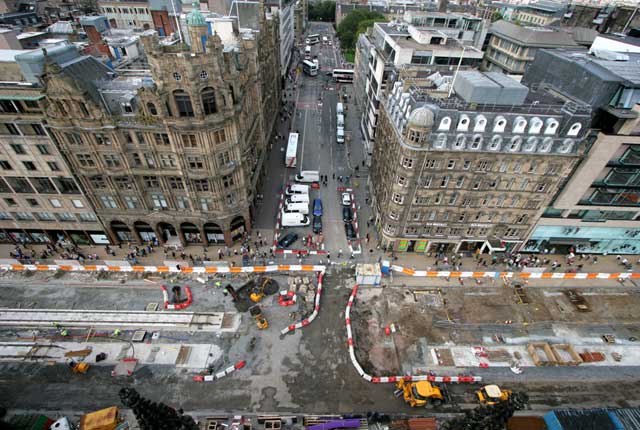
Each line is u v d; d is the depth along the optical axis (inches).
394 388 1769.2
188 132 1939.0
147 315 2068.2
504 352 1948.8
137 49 3021.7
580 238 2554.1
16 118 1902.1
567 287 2361.0
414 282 2356.1
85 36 3496.6
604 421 1535.4
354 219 2876.5
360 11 7258.9
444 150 2018.9
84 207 2314.2
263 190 3208.7
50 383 1742.1
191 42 2150.6
